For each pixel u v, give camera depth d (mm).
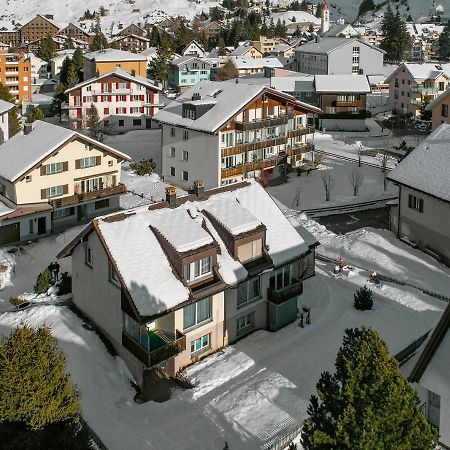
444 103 85375
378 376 18703
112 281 33375
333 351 35156
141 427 29203
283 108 73188
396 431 18562
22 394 21062
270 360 34531
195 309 34031
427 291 42969
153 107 111250
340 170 78312
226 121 66062
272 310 37656
